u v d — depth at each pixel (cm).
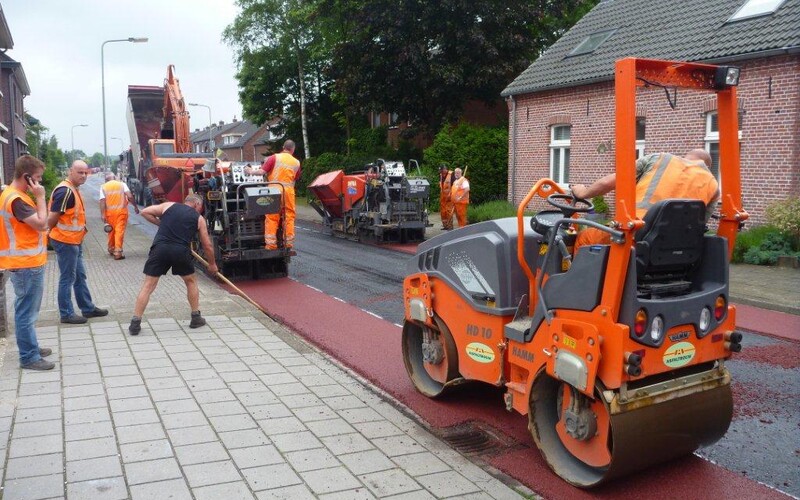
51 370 574
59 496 358
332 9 3058
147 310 812
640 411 372
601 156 1747
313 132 4034
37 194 546
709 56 1413
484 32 2616
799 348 692
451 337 512
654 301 363
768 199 1339
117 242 1289
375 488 375
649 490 386
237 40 3778
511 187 2092
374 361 641
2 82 2656
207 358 622
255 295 984
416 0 2592
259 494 364
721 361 415
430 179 2400
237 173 1091
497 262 451
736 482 398
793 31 1293
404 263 1293
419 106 2906
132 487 369
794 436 466
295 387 548
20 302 562
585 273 372
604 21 1967
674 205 369
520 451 440
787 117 1294
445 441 451
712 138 1443
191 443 430
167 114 2511
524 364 424
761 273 1101
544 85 1872
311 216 2445
